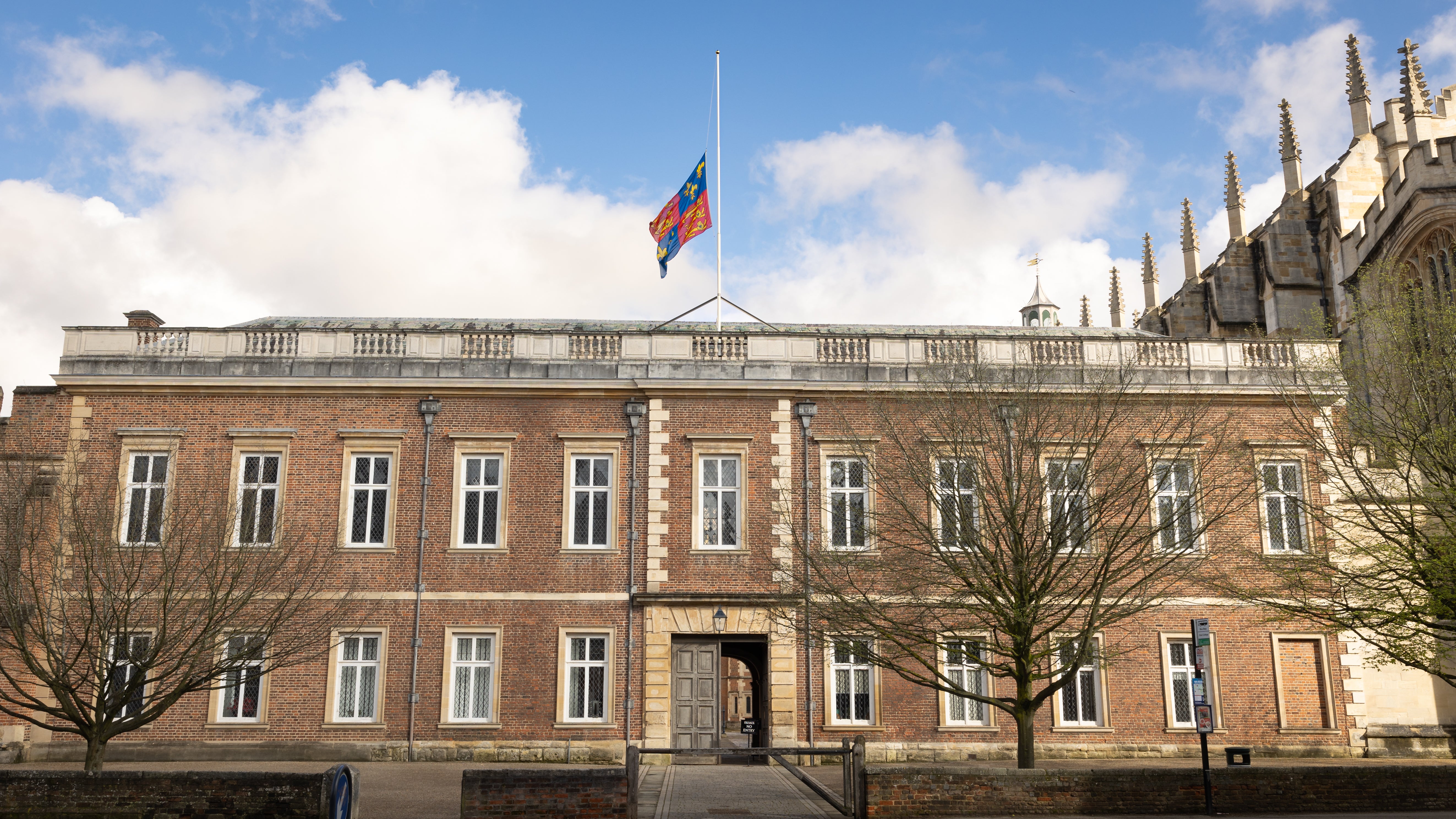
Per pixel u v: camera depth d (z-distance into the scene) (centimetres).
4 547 2128
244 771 1992
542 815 1638
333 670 2666
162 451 2775
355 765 2531
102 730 1948
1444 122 4512
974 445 2173
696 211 3316
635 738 2661
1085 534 2105
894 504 2611
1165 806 1786
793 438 2828
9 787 1664
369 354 2855
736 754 1791
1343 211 4744
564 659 2698
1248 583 2730
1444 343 2267
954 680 2719
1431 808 1814
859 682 2720
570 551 2753
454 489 2784
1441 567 2056
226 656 2491
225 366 2819
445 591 2722
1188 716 2734
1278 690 2739
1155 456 2222
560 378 2842
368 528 2769
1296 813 1794
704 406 2848
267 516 2623
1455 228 3775
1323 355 2541
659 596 2705
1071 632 2434
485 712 2683
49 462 2703
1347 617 2336
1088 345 2916
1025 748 2028
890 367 2870
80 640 2066
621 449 2820
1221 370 2883
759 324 3744
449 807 1850
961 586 2339
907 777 1758
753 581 2744
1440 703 2780
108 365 2806
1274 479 2658
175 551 2302
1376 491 2297
